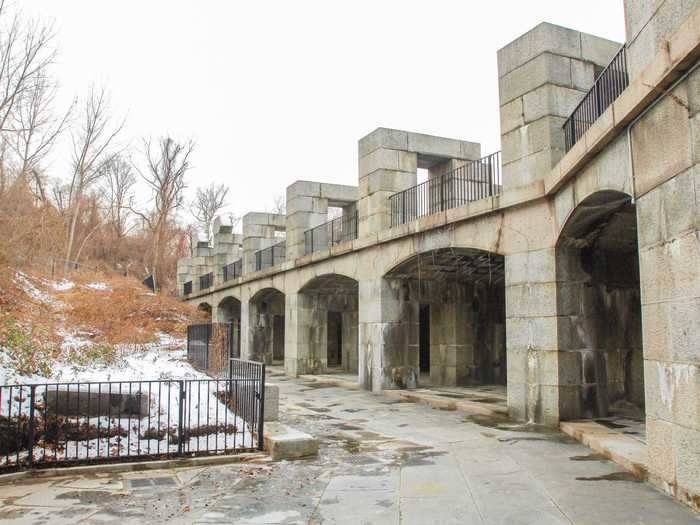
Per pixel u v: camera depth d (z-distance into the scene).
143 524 5.61
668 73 5.61
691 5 5.53
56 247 21.94
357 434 10.46
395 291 17.44
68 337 15.99
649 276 6.52
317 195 23.84
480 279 18.73
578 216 9.83
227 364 14.20
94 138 42.66
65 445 7.92
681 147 5.74
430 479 7.23
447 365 18.81
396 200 17.36
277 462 8.16
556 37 11.38
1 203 19.20
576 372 10.79
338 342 30.56
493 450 8.92
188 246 62.34
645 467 6.91
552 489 6.66
